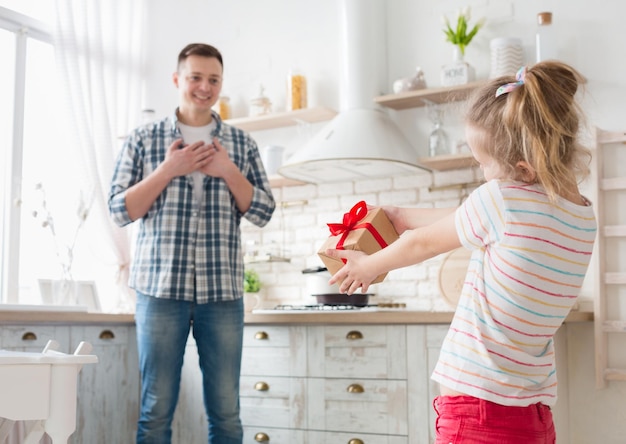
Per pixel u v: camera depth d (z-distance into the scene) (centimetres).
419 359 291
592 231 142
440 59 368
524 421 137
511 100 138
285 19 412
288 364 318
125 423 330
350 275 155
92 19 402
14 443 275
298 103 385
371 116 354
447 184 361
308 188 395
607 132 319
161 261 278
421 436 288
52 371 149
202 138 294
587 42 333
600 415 318
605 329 311
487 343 137
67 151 398
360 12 368
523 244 134
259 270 400
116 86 415
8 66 372
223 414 282
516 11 351
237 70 422
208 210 284
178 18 441
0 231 362
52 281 345
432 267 360
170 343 277
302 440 312
